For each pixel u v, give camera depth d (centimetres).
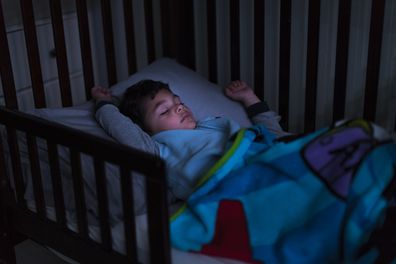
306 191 123
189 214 132
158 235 111
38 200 146
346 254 115
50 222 146
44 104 179
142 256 133
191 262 127
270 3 202
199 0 213
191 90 187
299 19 199
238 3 194
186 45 214
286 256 118
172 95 170
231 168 139
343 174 119
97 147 116
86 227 136
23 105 191
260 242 124
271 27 205
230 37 201
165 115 165
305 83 198
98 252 135
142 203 146
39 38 192
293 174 125
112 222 145
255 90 201
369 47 173
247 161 140
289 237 120
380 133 125
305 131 193
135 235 122
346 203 118
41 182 144
